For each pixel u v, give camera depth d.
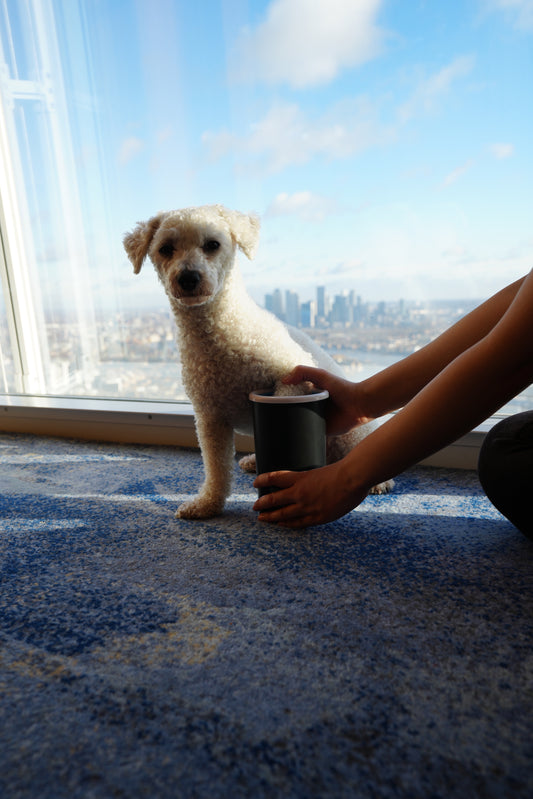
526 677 0.59
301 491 0.90
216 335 1.01
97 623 0.71
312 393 1.02
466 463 1.33
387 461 0.76
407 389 1.00
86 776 0.48
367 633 0.67
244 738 0.52
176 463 1.46
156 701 0.57
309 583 0.80
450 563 0.85
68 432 1.74
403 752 0.50
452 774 0.47
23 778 0.48
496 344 0.66
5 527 1.05
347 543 0.93
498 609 0.72
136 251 1.10
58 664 0.63
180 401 1.69
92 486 1.29
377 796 0.45
